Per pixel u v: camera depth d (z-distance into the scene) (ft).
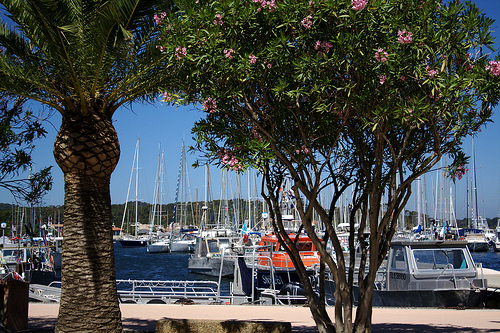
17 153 25.39
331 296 49.03
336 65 19.69
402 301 42.39
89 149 24.06
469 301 41.63
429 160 21.11
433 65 18.94
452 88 18.71
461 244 44.01
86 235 24.08
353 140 24.04
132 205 381.60
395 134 23.75
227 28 20.26
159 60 24.64
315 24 19.84
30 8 23.84
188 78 21.38
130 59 25.09
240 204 251.80
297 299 55.11
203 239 149.07
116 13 23.57
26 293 29.84
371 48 19.29
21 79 24.32
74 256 23.97
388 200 22.86
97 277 24.02
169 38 20.33
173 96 22.18
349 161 25.38
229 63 19.86
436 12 20.13
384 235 23.71
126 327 31.22
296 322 35.35
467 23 18.54
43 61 25.43
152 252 257.55
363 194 24.03
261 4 19.97
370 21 18.69
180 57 19.84
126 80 25.49
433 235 182.50
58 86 25.54
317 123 22.65
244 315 39.91
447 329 30.25
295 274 69.92
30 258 99.40
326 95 20.84
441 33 19.01
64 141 24.13
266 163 21.66
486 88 18.86
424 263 43.39
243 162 20.63
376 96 20.16
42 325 31.65
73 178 24.32
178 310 43.93
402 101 19.07
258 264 78.64
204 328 25.18
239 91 20.47
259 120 22.70
